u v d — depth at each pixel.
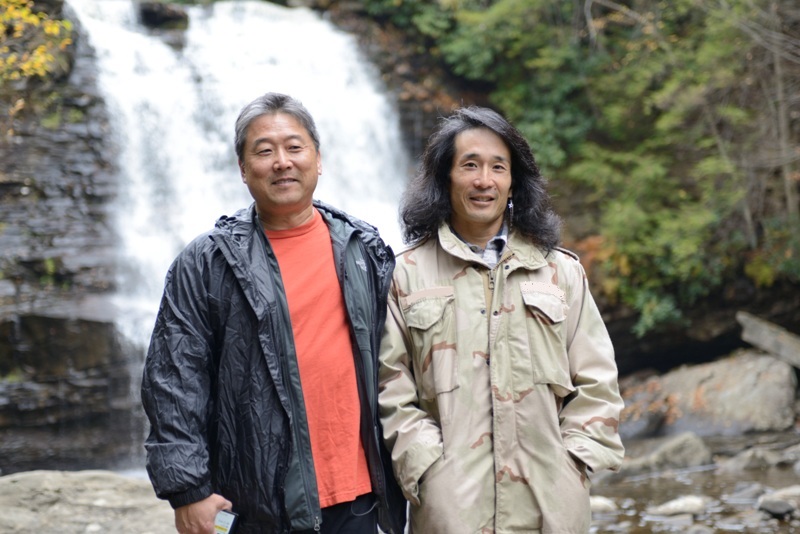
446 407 2.74
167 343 2.64
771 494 6.62
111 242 11.63
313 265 2.80
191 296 2.68
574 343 2.85
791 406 10.84
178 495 2.53
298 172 2.77
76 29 12.49
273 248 2.81
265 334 2.66
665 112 13.98
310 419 2.70
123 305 10.71
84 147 11.93
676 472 8.62
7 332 9.90
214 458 2.68
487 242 2.95
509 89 15.30
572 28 14.94
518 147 2.92
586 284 2.93
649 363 13.49
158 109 12.90
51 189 11.52
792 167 12.91
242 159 2.83
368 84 15.21
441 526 2.66
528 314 2.80
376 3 15.98
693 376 11.60
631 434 11.15
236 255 2.70
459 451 2.71
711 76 12.77
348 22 15.92
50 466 9.77
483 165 2.87
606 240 13.19
